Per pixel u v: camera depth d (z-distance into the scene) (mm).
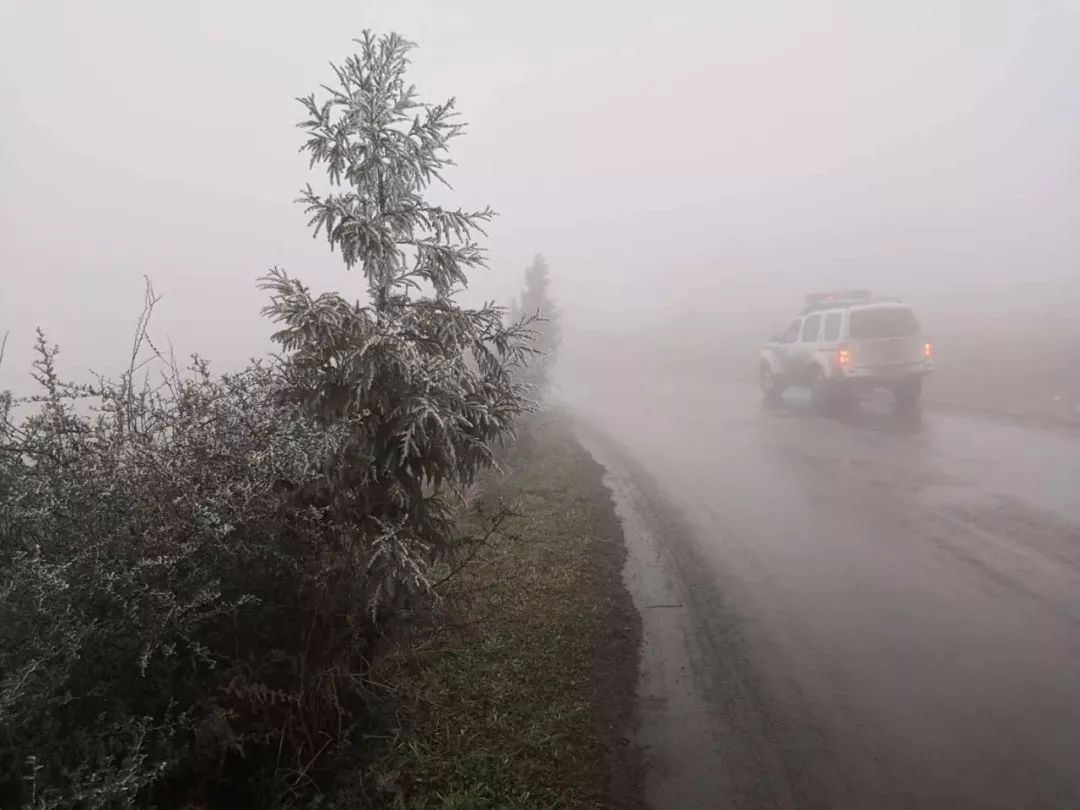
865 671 4426
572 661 4586
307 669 3246
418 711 3859
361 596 3418
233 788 3070
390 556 3367
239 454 3164
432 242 4117
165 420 3209
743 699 4184
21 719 2422
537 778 3451
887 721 3889
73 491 2789
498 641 4766
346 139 3955
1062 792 3256
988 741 3658
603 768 3578
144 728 2549
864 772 3475
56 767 2457
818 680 4355
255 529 3111
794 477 9648
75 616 2635
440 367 3555
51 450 2979
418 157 4141
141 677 2854
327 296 3590
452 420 3570
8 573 2562
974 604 5266
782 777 3471
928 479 8906
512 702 4078
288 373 3615
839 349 14047
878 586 5719
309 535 3266
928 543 6609
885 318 14141
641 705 4156
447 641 4621
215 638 3133
